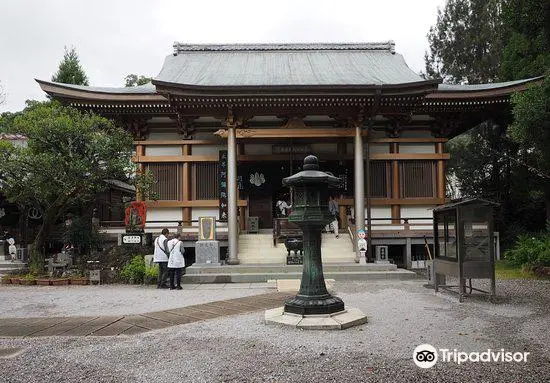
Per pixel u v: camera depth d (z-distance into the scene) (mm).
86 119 15430
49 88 18984
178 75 21281
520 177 22000
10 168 14383
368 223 18125
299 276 14977
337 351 6363
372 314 9000
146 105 19547
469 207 10367
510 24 12539
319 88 16703
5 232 23750
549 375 5336
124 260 16328
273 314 8547
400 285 13547
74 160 14758
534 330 7559
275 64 23406
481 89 19312
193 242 19656
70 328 8078
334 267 15773
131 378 5418
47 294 12398
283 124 20562
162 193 20516
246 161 21203
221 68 22625
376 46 25984
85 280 14586
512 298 10812
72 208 21781
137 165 20484
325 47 25922
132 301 11094
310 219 8172
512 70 22406
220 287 13633
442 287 12023
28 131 14641
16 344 7035
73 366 5910
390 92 17000
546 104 12195
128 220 17734
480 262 10375
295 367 5695
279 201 22031
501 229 23562
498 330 7570
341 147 21141
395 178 20750
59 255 16453
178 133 21281
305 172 8344
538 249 15922
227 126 18047
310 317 8031
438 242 11977
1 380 5410
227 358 6125
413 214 20812
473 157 26594
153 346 6809
